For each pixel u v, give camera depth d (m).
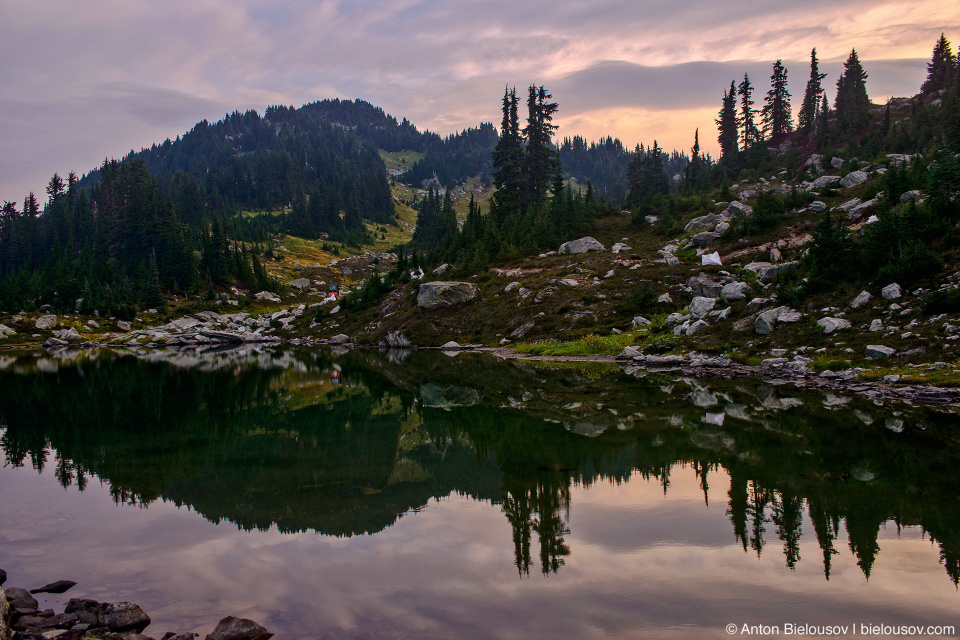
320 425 21.36
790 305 36.06
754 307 38.41
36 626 7.30
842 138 104.88
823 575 8.42
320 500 12.34
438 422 21.36
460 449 16.78
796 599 7.71
